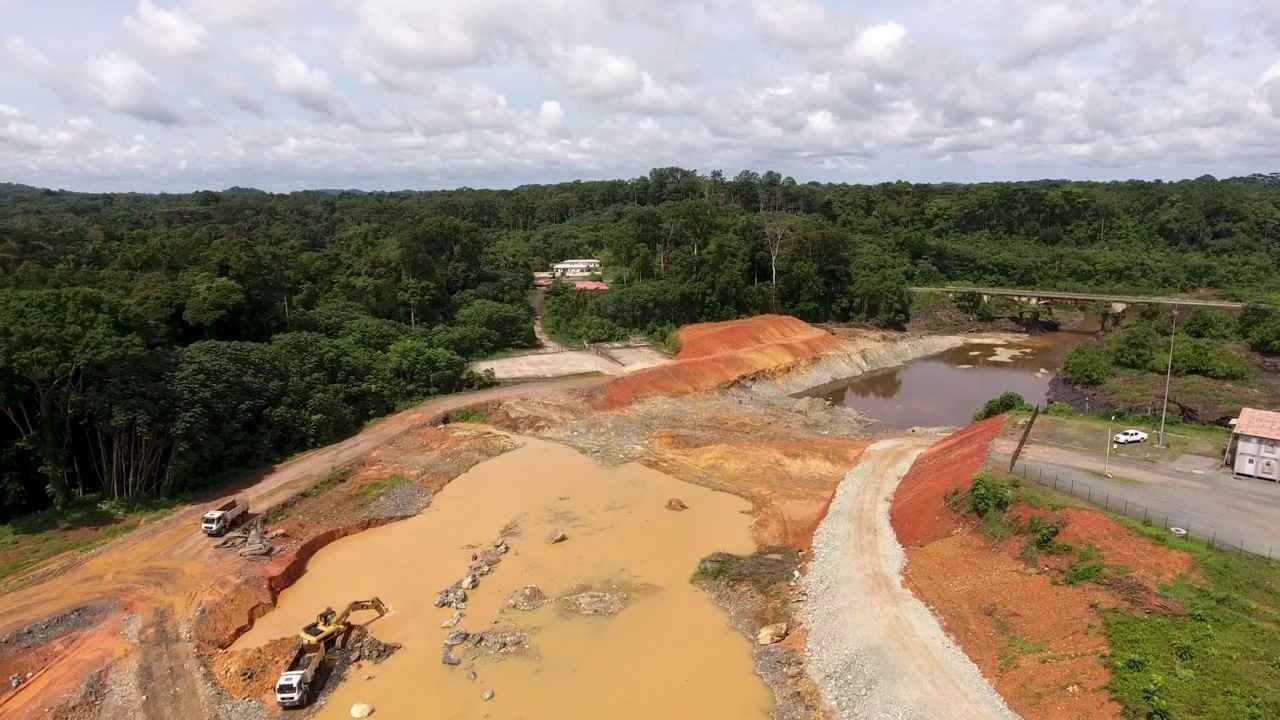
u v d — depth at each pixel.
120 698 30.47
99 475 48.34
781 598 38.16
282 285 75.88
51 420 45.03
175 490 49.72
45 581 38.62
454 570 42.28
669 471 57.78
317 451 59.72
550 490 54.06
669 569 42.31
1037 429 52.19
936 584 35.97
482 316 95.88
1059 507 36.53
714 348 93.12
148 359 50.56
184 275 67.81
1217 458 46.44
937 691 28.62
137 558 41.19
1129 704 24.91
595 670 32.91
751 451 59.59
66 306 47.44
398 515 49.34
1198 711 23.91
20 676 31.19
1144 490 40.75
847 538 42.59
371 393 68.75
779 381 90.69
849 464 57.75
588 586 40.34
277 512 47.81
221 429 53.00
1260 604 29.00
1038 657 28.94
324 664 33.12
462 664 33.34
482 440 63.19
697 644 34.91
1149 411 68.44
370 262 100.06
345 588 40.28
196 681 31.69
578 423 68.00
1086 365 81.31
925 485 46.91
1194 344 82.00
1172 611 28.78
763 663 33.22
